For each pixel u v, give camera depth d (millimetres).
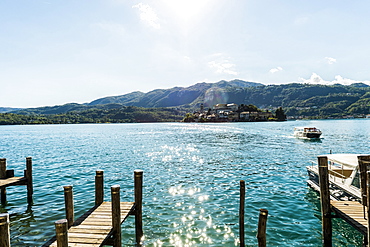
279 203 16359
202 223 13352
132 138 71125
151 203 16422
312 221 13617
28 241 11453
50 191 19281
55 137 79875
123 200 17156
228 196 17844
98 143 57375
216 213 14734
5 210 15320
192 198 17422
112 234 9188
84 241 8297
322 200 11258
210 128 125812
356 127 112188
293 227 12891
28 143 59625
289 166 28703
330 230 11062
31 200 16609
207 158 34688
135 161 32625
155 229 12648
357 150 41875
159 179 22750
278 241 11492
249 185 20672
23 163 32062
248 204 16188
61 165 30109
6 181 16031
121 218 9820
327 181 11219
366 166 10234
